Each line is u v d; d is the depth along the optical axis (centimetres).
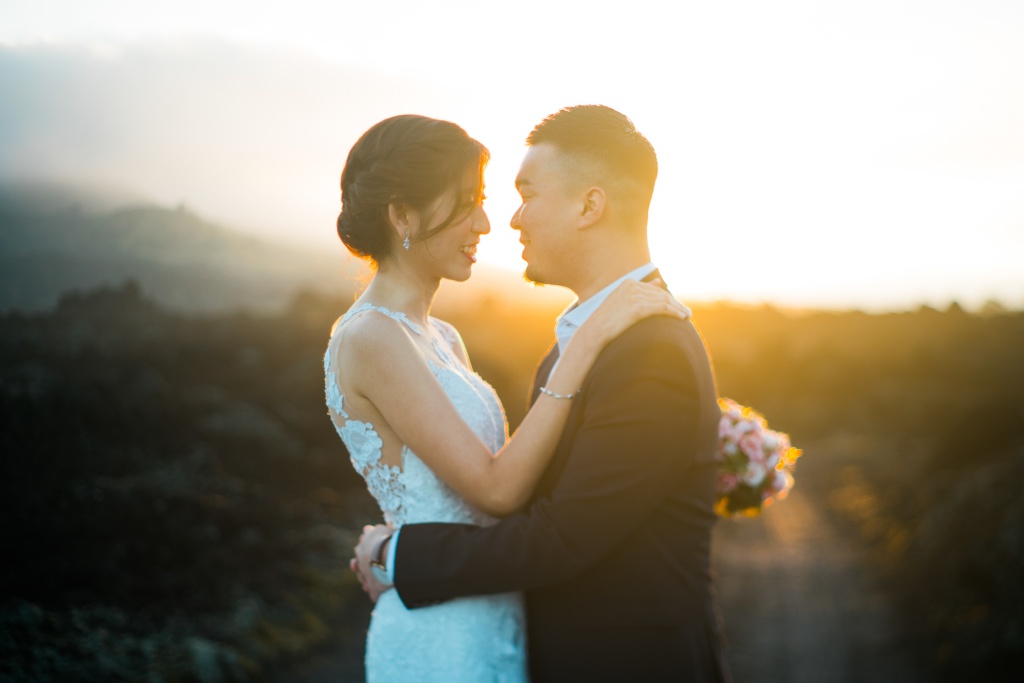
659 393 197
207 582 621
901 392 4112
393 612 226
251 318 2758
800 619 881
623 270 225
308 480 1062
